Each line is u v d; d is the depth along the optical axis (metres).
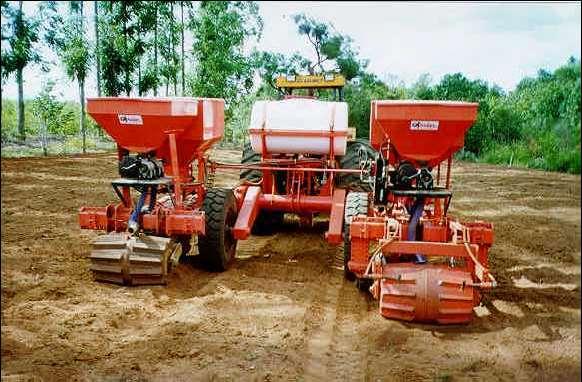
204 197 6.48
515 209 9.76
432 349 4.36
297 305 5.32
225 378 3.89
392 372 4.01
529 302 5.34
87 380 3.81
